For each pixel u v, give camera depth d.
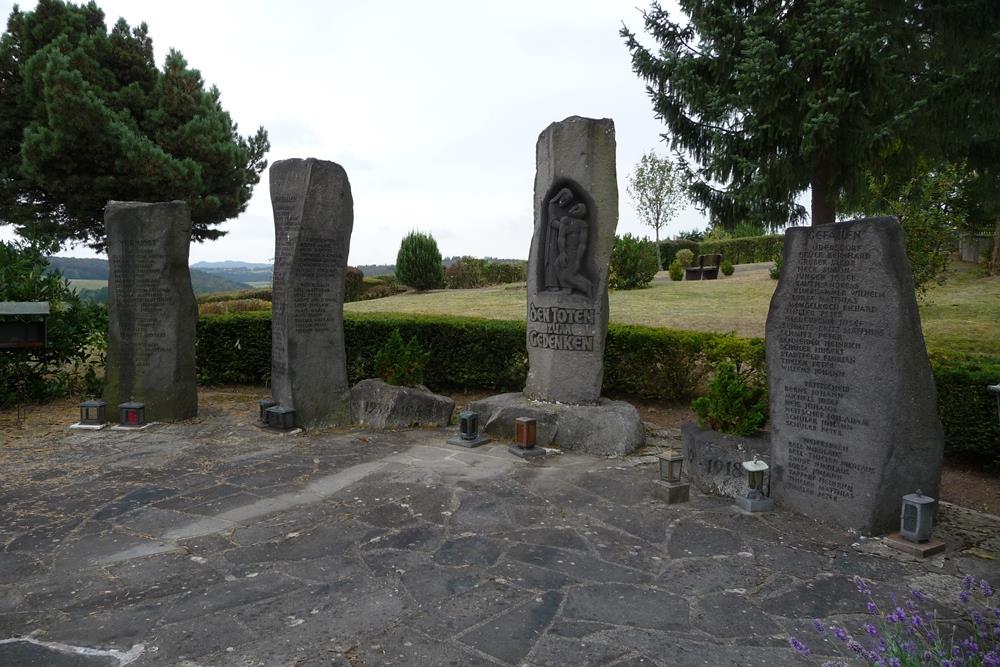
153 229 7.57
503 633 3.00
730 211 10.69
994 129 8.67
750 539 4.20
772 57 8.14
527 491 5.16
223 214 16.30
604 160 6.84
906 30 8.92
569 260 6.97
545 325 7.20
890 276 4.13
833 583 3.56
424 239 27.36
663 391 8.71
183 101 14.70
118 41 14.45
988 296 15.87
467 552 3.95
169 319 7.61
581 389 6.95
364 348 9.98
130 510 4.68
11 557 3.86
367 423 7.57
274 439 6.89
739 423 5.45
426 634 2.99
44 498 4.94
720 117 9.46
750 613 3.22
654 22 10.25
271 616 3.15
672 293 19.39
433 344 9.81
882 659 2.22
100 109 12.53
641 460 6.16
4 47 13.63
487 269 30.44
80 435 7.03
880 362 4.19
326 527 4.36
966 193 12.05
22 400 8.77
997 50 7.71
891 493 4.21
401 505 4.80
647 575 3.65
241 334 10.30
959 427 5.80
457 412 8.50
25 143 12.45
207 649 2.86
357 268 26.58
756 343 7.79
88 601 3.31
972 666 2.14
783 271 4.82
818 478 4.54
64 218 14.70
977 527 4.41
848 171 8.68
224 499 4.92
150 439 6.86
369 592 3.41
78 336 9.18
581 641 2.94
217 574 3.63
